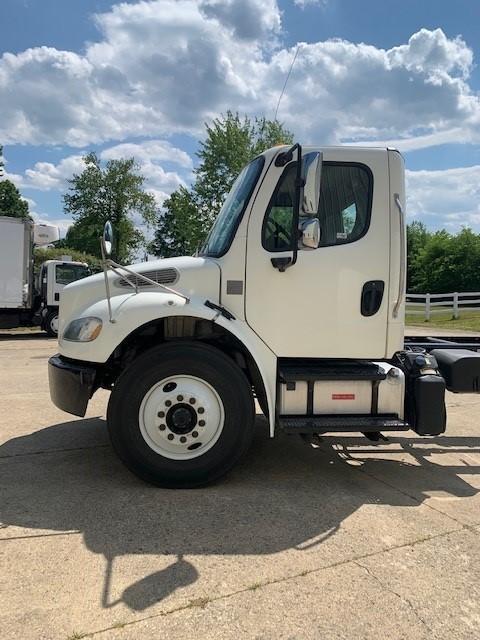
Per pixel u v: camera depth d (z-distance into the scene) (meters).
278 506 3.60
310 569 2.79
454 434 5.67
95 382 4.04
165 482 3.82
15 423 5.68
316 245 3.61
